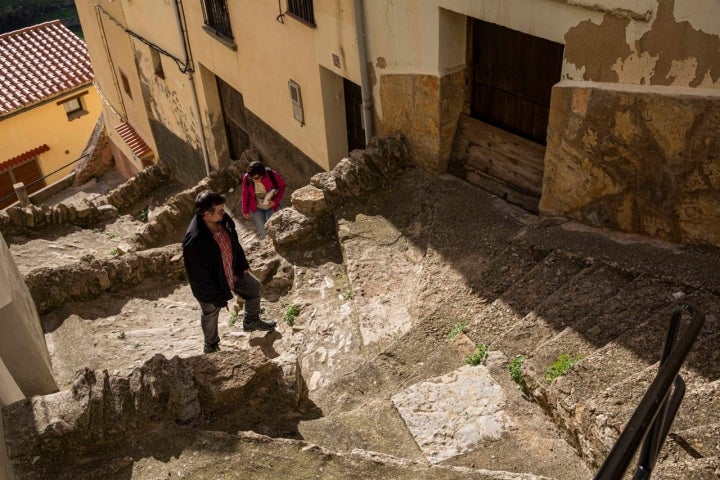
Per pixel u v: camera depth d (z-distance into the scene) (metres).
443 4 6.77
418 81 7.53
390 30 7.62
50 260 10.52
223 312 7.38
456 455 4.14
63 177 22.50
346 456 3.83
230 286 5.99
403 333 5.93
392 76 7.90
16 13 46.75
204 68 12.94
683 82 5.02
